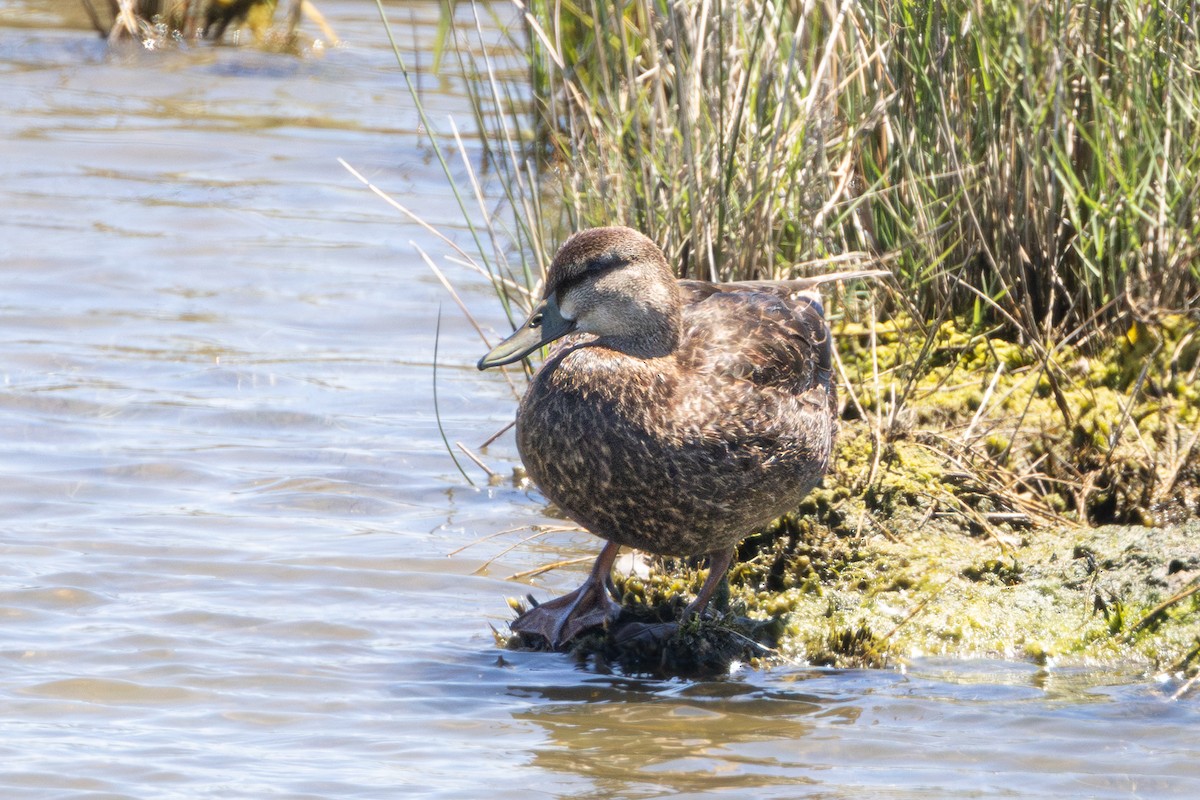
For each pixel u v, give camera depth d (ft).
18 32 82.33
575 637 29.37
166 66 77.10
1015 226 36.86
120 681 26.86
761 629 29.78
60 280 48.96
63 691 26.40
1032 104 35.94
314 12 81.56
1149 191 36.01
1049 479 33.50
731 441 28.60
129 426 39.22
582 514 29.63
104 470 36.63
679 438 28.45
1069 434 34.53
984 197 36.91
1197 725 26.12
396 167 61.98
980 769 24.50
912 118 36.94
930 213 37.17
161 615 29.60
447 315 47.55
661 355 29.43
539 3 44.75
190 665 27.66
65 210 55.72
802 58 37.70
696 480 28.55
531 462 29.68
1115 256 36.35
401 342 45.62
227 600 30.45
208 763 24.09
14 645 27.99
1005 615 29.94
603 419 28.58
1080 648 29.14
